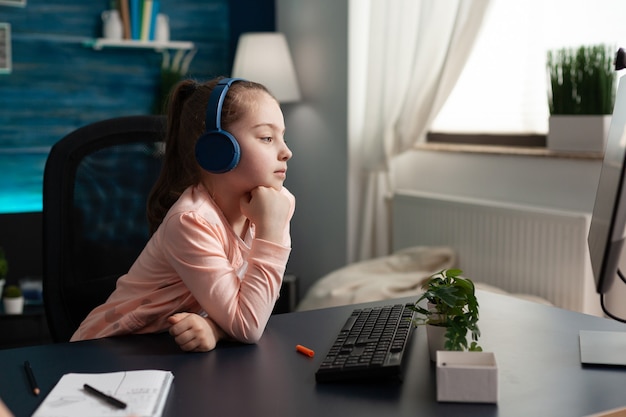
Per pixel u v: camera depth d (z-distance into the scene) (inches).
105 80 154.6
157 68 159.8
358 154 148.5
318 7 153.6
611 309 76.4
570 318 56.8
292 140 163.2
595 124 110.3
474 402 40.4
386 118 137.2
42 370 46.8
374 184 147.4
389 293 115.0
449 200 129.0
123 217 69.2
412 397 41.3
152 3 153.3
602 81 110.1
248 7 168.4
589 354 47.8
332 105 151.3
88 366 47.5
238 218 56.7
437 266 125.8
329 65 151.5
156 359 48.6
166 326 55.1
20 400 42.1
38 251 138.7
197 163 55.2
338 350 47.6
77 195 66.9
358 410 39.6
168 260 53.3
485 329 54.0
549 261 112.6
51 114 149.9
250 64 153.1
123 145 70.1
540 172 119.6
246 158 52.7
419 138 134.0
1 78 144.8
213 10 165.9
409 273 124.3
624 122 46.1
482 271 123.7
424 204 134.4
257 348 50.7
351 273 126.5
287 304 145.9
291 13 162.2
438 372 40.4
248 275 52.1
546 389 42.3
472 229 125.2
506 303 61.3
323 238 156.6
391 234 148.9
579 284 108.3
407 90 133.1
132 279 56.4
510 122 129.4
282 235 53.9
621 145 43.7
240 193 54.9
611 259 42.4
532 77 124.7
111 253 68.3
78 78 151.9
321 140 154.9
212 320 52.1
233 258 55.2
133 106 157.9
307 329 55.2
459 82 138.6
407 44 133.6
